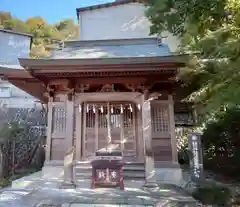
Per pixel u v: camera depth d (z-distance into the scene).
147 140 5.41
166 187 5.20
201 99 4.86
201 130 8.87
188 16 4.22
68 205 3.86
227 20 4.11
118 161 5.11
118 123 6.65
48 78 5.67
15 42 14.59
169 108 6.28
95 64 5.16
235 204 4.34
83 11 11.54
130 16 11.50
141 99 5.79
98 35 11.29
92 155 6.51
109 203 3.96
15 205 3.87
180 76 5.86
